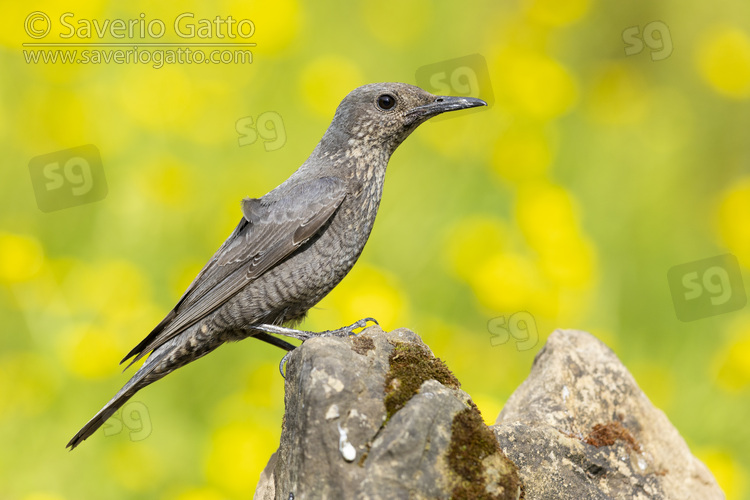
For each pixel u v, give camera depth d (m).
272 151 14.07
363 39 15.41
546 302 13.06
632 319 14.32
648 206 15.18
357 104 9.19
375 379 6.34
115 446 11.50
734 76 16.72
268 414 11.91
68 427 11.64
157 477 11.43
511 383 12.76
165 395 12.01
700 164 16.78
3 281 12.35
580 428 7.66
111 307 12.48
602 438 7.59
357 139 9.16
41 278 12.48
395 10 15.48
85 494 11.26
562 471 7.11
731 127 16.89
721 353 13.30
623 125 16.02
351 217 8.98
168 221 13.13
